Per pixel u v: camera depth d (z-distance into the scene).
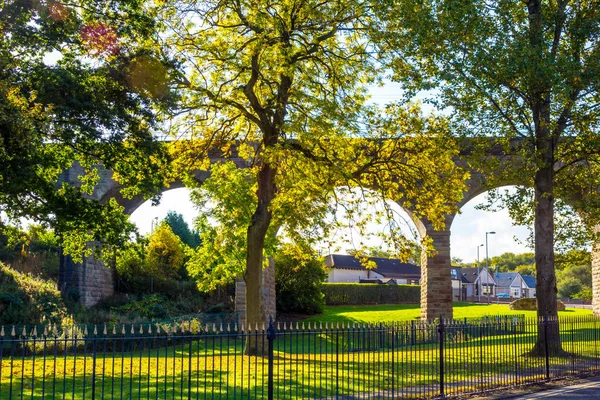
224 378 15.44
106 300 40.25
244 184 26.61
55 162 21.38
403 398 13.09
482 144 23.73
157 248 46.75
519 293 136.88
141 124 21.59
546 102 22.98
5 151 16.72
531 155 22.64
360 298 64.75
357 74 23.73
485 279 118.56
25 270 40.38
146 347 25.31
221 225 28.36
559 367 18.50
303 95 21.75
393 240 24.22
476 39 20.81
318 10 22.22
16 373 16.52
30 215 20.41
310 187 21.62
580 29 21.30
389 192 25.22
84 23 20.36
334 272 91.75
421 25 20.62
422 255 37.44
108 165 21.09
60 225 20.70
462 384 15.16
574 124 22.92
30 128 16.67
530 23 22.41
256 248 23.31
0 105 15.94
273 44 21.38
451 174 24.14
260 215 23.56
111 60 20.69
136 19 20.88
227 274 30.11
